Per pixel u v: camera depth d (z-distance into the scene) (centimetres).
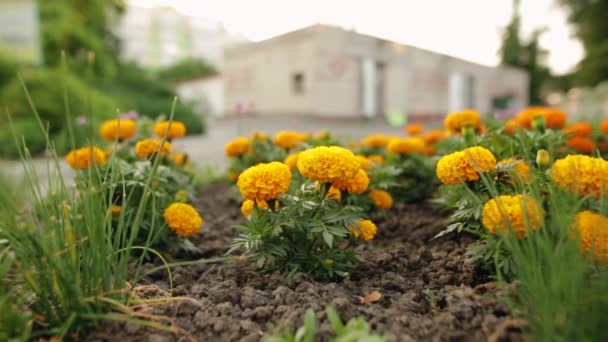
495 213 47
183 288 56
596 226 39
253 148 120
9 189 60
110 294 46
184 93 752
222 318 47
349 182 58
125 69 523
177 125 93
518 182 54
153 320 46
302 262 57
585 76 593
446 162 55
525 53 819
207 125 461
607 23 580
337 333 38
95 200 48
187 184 92
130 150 100
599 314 33
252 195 53
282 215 54
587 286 36
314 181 58
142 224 67
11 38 334
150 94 507
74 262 44
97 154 73
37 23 343
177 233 70
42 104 269
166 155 92
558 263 37
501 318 42
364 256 69
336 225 54
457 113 91
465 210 55
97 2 466
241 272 61
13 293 46
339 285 56
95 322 44
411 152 106
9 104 267
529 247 42
